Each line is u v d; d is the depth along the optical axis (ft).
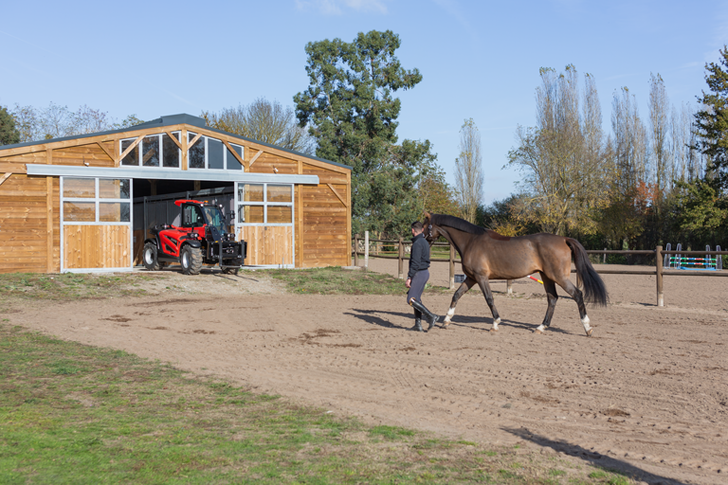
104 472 11.44
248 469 11.81
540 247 30.22
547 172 131.64
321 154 141.08
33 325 32.73
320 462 12.32
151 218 86.99
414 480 11.35
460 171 165.78
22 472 11.28
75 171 57.36
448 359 24.29
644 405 17.65
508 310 41.22
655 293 54.80
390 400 18.19
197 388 19.21
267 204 67.56
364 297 50.21
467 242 31.99
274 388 19.47
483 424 15.71
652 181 144.46
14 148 54.90
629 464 12.72
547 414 16.75
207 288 52.01
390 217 141.79
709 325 33.88
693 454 13.48
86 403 16.99
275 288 54.13
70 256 57.47
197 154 64.54
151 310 39.81
